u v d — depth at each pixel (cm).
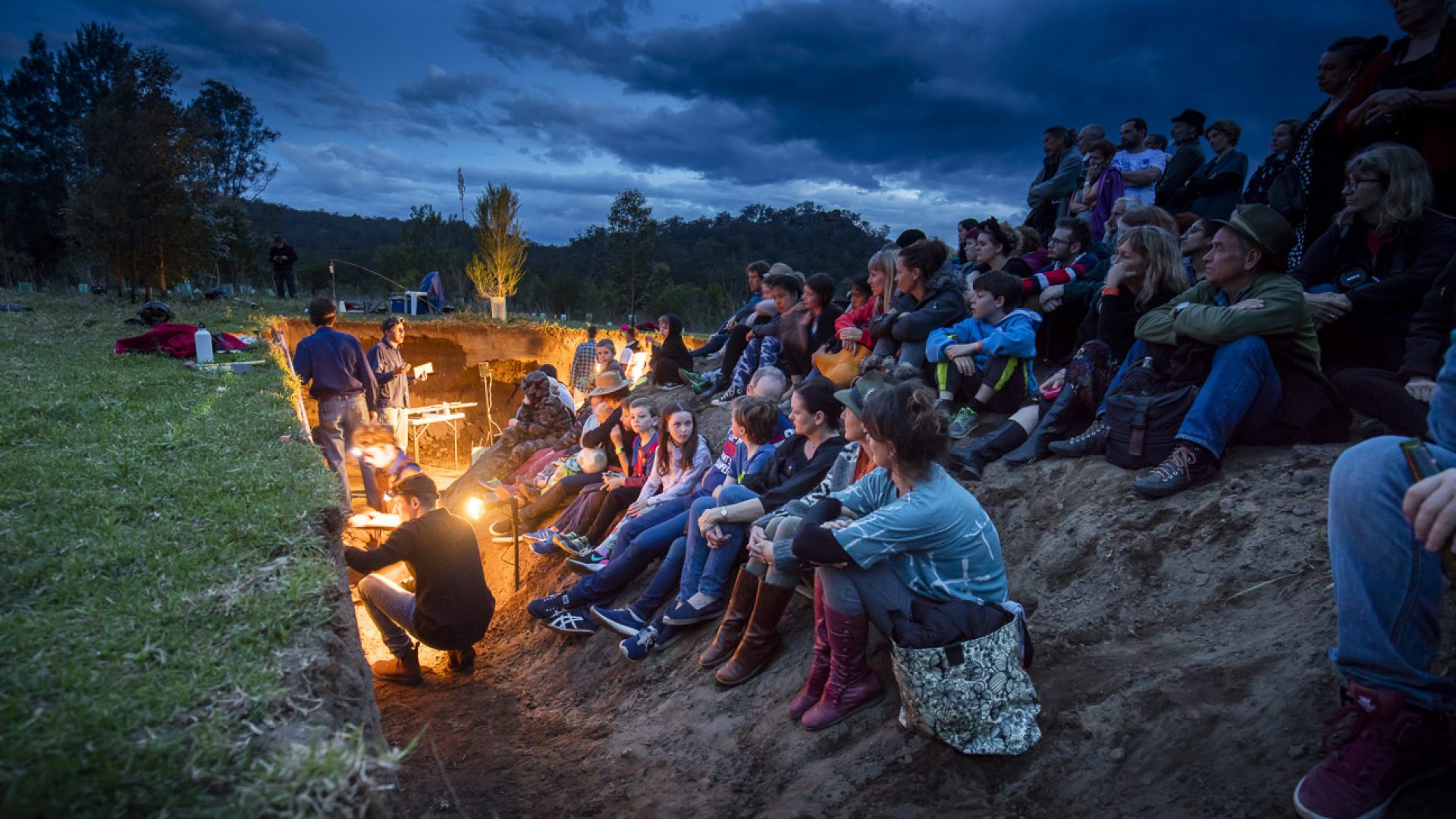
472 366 1598
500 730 442
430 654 582
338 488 415
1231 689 250
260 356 927
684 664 437
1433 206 409
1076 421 439
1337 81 475
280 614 246
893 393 297
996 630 275
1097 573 339
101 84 3206
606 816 326
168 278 1546
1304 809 196
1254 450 361
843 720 325
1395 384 342
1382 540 191
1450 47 403
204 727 187
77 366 746
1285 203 496
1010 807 252
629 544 534
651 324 1375
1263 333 349
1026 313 503
